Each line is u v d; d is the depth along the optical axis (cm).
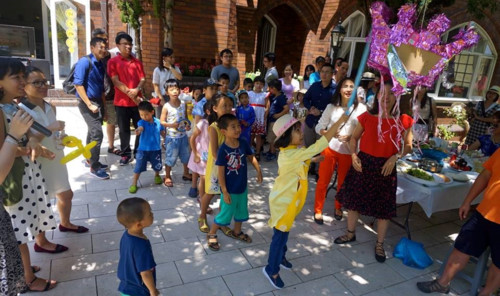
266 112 620
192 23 788
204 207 354
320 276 307
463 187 354
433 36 191
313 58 991
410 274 321
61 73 936
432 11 505
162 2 727
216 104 356
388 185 323
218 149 336
